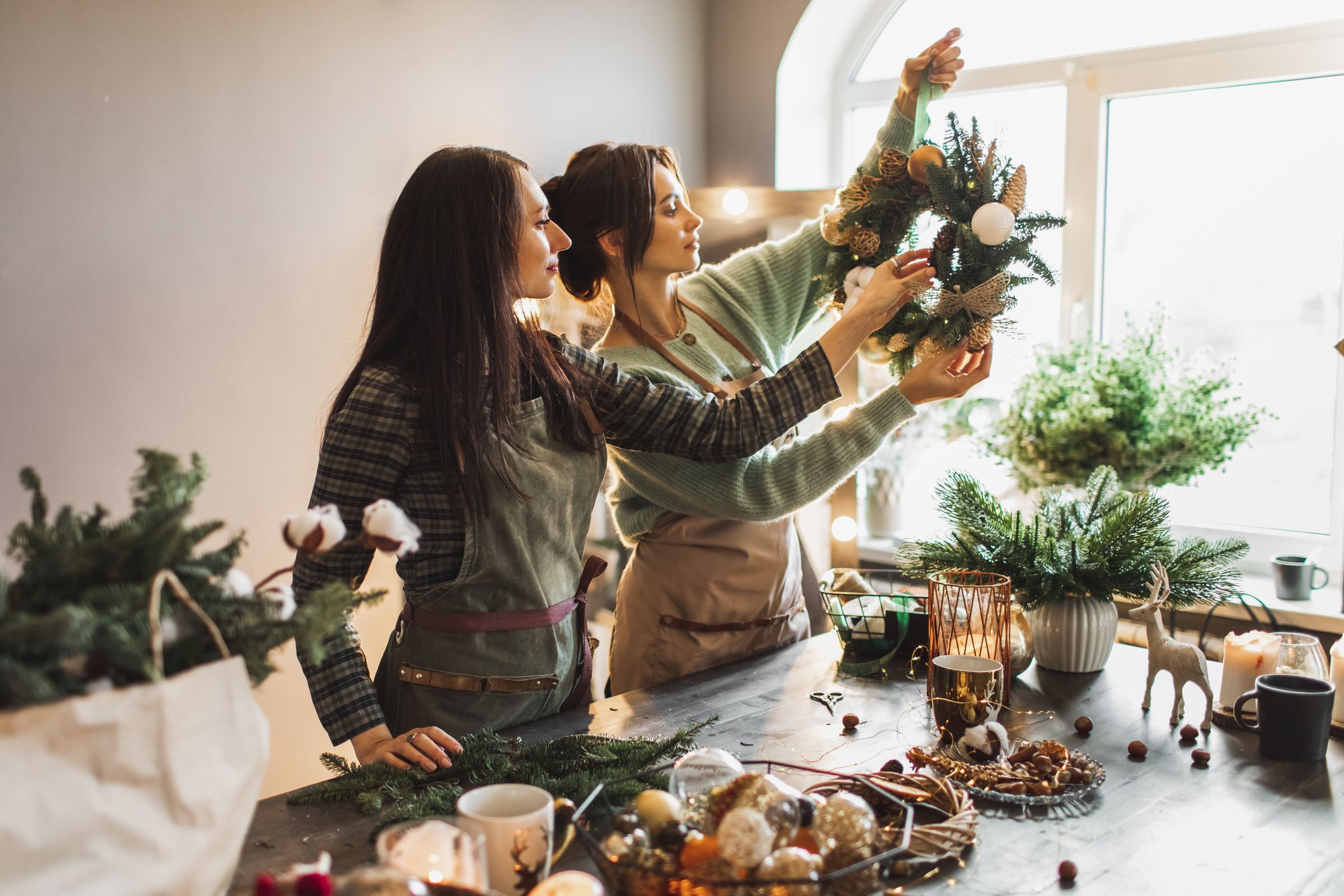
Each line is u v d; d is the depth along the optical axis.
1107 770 1.25
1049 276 1.57
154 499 0.86
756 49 2.84
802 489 1.65
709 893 0.80
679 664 1.80
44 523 0.84
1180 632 2.39
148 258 1.99
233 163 2.08
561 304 2.06
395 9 2.29
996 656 1.44
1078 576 1.57
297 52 2.15
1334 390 2.36
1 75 1.79
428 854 0.83
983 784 1.18
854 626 1.62
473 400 1.32
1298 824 1.11
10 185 1.82
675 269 1.77
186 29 2.00
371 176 2.29
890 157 1.66
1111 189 2.61
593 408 1.51
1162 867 1.01
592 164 1.75
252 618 0.87
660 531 1.84
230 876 0.81
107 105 1.92
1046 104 2.69
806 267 1.93
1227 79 2.39
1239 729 1.38
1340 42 2.25
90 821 0.71
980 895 0.96
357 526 1.33
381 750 1.24
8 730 0.70
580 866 1.02
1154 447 2.32
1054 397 2.45
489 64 2.46
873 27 2.90
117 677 0.79
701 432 1.51
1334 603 2.27
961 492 1.66
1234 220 2.45
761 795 0.91
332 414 1.34
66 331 1.90
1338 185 2.31
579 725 1.42
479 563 1.38
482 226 1.34
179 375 2.04
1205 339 2.52
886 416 1.64
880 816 1.07
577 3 2.62
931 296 1.59
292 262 2.19
